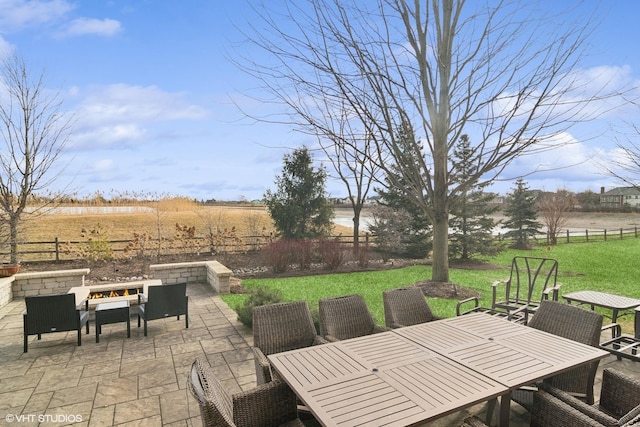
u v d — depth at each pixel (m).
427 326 3.44
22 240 12.16
